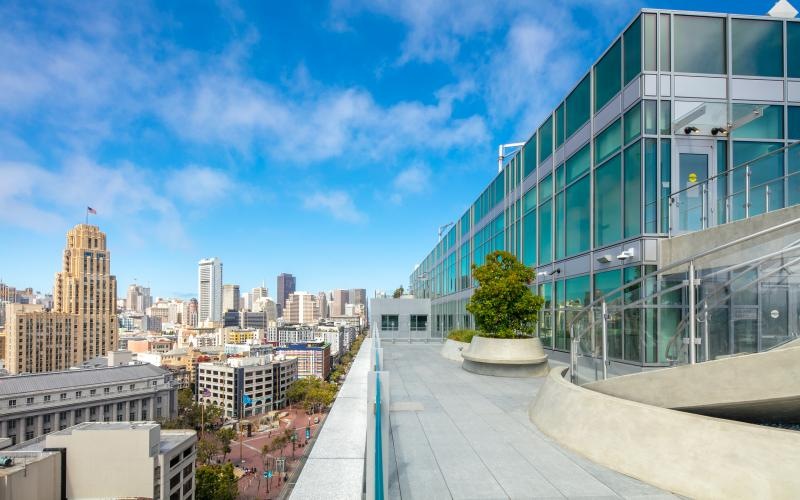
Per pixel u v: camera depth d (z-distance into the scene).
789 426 6.37
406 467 5.25
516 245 21.08
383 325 42.88
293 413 138.50
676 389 5.73
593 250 13.71
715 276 6.71
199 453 77.50
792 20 12.06
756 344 6.62
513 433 6.75
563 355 15.72
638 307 10.04
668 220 11.14
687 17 11.77
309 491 2.13
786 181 8.86
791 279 6.80
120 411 92.94
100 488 42.38
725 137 11.55
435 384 11.30
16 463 38.34
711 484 4.38
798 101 11.88
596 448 5.51
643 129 11.36
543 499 4.36
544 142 17.88
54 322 151.12
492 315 13.52
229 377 136.25
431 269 46.53
